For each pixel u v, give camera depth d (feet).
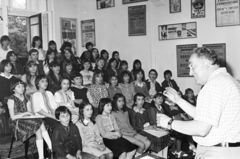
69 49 21.12
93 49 22.99
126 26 25.04
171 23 22.82
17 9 24.08
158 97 15.88
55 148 11.46
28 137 12.39
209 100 6.24
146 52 24.07
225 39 20.71
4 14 21.71
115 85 17.67
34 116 12.88
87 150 12.07
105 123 13.35
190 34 22.03
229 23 20.48
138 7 24.17
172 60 23.00
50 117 13.50
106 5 26.00
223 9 20.63
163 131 14.48
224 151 6.38
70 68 17.80
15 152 13.74
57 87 16.28
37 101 13.74
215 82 6.36
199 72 6.88
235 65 20.43
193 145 16.17
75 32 27.09
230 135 6.32
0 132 14.28
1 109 14.42
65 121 11.73
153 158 7.04
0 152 13.52
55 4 25.38
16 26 25.66
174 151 15.79
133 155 13.19
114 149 12.58
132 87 18.79
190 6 21.93
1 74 15.39
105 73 20.54
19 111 13.32
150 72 21.33
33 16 25.12
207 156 6.58
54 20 25.25
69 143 11.69
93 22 26.84
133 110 15.10
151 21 23.56
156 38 23.61
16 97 13.41
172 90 7.68
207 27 21.35
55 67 16.60
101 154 11.82
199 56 6.80
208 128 6.20
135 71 20.45
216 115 6.15
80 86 16.60
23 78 16.17
